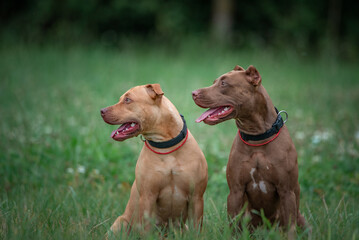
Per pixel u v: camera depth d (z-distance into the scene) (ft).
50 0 88.94
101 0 92.84
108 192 23.68
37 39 80.23
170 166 18.20
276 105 42.60
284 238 16.51
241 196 18.31
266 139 17.81
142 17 94.17
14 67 56.49
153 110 18.20
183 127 18.65
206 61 69.56
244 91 17.81
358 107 43.70
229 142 31.81
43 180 24.68
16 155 26.55
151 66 62.03
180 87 48.32
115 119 17.95
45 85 48.85
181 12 92.07
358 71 71.56
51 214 18.62
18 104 38.58
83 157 27.86
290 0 95.45
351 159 27.20
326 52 78.84
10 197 21.99
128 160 27.89
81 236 16.33
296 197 18.31
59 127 32.68
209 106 17.94
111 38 93.61
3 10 92.38
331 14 94.84
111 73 56.08
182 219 19.34
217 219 19.54
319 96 48.78
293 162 17.87
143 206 18.34
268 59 68.08
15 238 15.71
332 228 17.15
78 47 73.05
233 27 94.17
